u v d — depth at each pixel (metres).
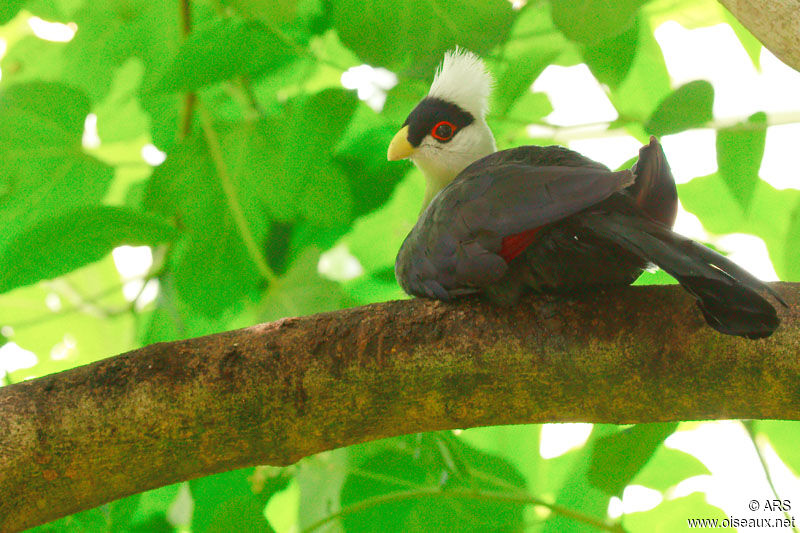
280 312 8.18
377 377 4.94
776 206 8.69
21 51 10.02
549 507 6.69
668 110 7.27
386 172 8.98
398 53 7.56
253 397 4.89
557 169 5.16
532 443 8.09
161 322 8.79
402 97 9.00
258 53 7.44
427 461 7.21
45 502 4.82
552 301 5.02
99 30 9.62
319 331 5.01
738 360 4.64
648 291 4.96
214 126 8.17
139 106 9.84
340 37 7.54
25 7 8.87
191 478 5.07
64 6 10.01
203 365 4.90
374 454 7.31
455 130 8.59
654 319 4.82
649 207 5.46
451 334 4.95
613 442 6.55
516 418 5.05
